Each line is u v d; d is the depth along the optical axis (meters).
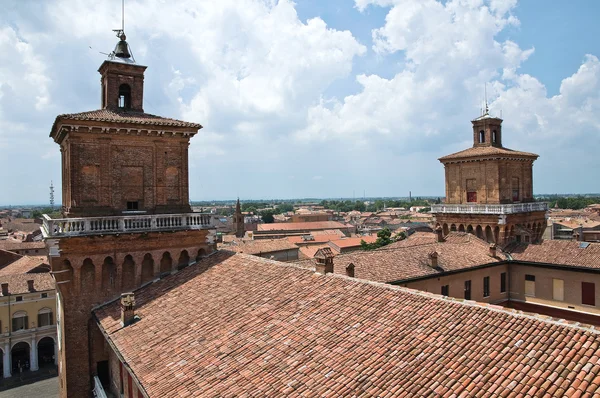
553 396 10.94
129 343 21.19
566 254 46.12
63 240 26.55
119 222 28.36
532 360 12.47
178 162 32.25
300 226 158.75
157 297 26.44
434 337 14.78
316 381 13.93
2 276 68.81
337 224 165.00
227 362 16.52
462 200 60.41
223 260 29.22
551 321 14.09
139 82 34.50
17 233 152.38
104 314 26.27
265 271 24.89
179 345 19.17
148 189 30.98
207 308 22.36
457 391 11.95
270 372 15.12
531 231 53.44
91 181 28.91
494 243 53.59
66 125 27.66
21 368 66.44
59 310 31.52
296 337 17.00
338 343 15.87
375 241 111.31
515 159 57.38
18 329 65.88
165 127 30.97
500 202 55.84
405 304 17.39
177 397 15.03
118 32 35.12
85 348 27.72
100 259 27.86
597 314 42.19
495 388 11.75
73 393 27.34
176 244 30.62
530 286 47.84
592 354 12.12
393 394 12.46
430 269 41.69
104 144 29.19
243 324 19.30
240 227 153.62
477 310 15.77
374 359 14.34
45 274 71.44
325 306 18.89
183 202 32.34
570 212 179.12
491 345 13.67
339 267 38.75
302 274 22.86
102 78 35.41
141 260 29.27
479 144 63.59
